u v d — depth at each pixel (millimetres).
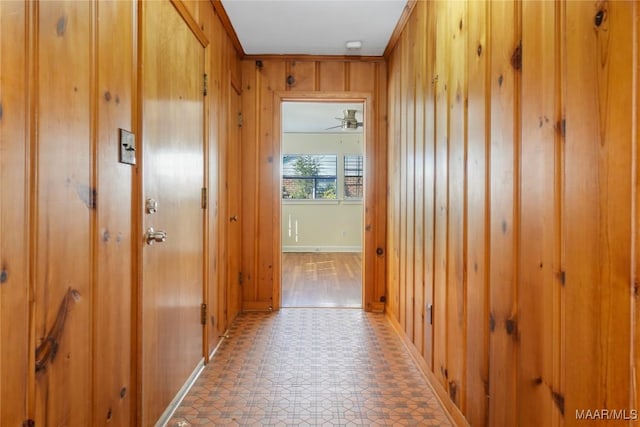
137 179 1543
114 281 1374
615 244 846
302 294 4414
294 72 3770
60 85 1059
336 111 6332
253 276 3807
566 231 1026
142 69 1561
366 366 2488
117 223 1388
